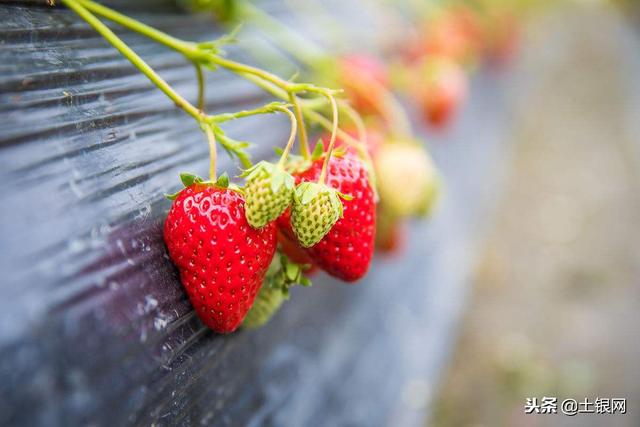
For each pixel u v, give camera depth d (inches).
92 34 12.2
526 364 30.4
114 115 10.9
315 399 15.5
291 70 18.5
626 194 53.9
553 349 32.0
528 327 33.5
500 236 43.4
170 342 9.3
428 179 16.8
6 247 7.8
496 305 35.1
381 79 19.1
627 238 45.6
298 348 15.7
